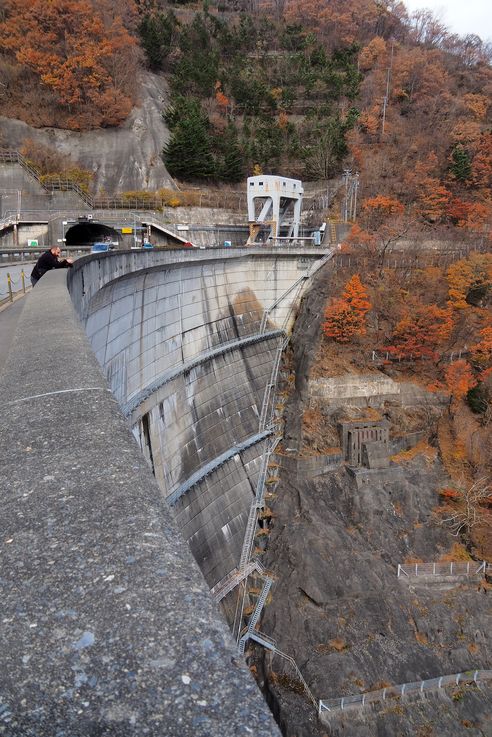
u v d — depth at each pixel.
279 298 65.75
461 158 86.31
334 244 71.94
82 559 3.29
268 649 34.31
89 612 2.85
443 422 51.84
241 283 61.66
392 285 62.91
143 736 2.10
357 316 55.53
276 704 31.03
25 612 2.87
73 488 4.12
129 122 89.69
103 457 4.67
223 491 43.72
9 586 3.08
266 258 63.84
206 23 123.31
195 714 2.21
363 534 43.31
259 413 53.50
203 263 52.22
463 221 77.88
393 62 112.06
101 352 31.20
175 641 2.65
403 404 52.38
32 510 3.84
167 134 91.50
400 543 42.91
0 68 84.00
